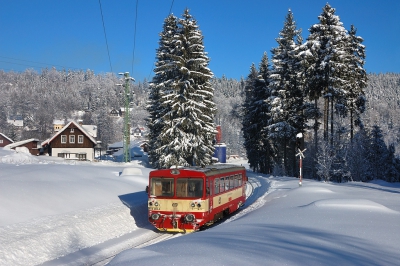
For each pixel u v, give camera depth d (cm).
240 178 2166
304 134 4581
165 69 3569
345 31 3888
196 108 3359
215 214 1681
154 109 4275
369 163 4503
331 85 3816
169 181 1548
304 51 3853
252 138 5431
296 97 4394
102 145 12081
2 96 15650
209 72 3494
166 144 3522
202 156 3522
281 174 4703
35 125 13338
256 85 5231
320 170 3888
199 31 3550
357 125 4491
